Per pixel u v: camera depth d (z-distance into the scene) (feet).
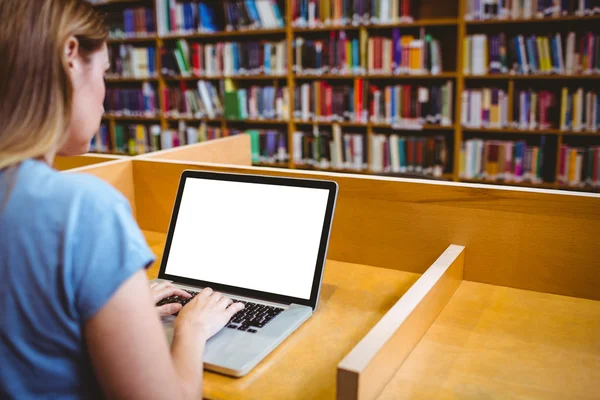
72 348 1.91
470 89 11.91
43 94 1.99
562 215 3.65
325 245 3.56
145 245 2.01
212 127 14.79
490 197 3.85
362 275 4.21
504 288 3.93
